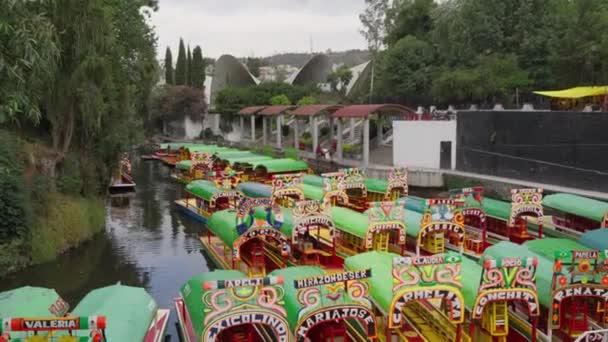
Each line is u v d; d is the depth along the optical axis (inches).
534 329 577.6
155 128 3821.4
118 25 1529.3
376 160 2025.1
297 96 3304.6
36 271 983.6
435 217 900.0
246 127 3531.0
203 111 3540.8
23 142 1114.1
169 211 1531.7
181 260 1071.6
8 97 532.7
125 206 1599.4
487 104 1950.1
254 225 867.4
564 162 1400.1
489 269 548.1
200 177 1947.6
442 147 1771.7
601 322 637.9
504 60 1868.8
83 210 1183.6
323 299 534.3
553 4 1942.7
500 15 1962.4
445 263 553.3
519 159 1523.1
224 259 994.1
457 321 558.3
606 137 1293.1
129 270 1011.9
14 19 529.0
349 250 976.9
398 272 546.0
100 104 1183.6
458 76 1919.3
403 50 2351.1
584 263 569.9
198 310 602.9
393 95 2431.1
